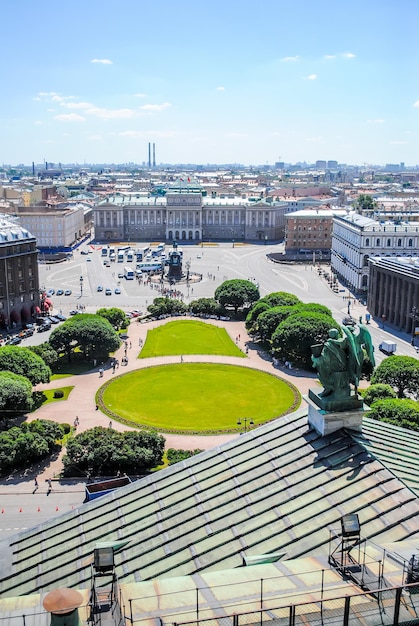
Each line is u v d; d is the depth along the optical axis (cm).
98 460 12262
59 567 4578
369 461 4853
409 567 3616
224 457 5400
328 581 3675
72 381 17862
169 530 4697
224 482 5072
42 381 16375
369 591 3325
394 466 4831
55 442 13688
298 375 18188
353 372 5150
